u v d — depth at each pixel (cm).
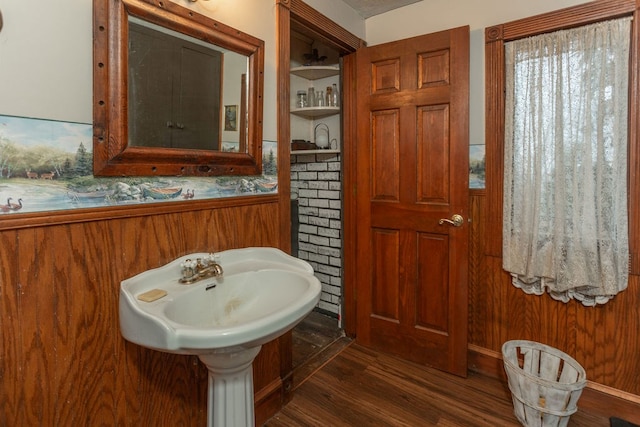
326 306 277
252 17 147
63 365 96
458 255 192
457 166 189
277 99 162
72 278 96
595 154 157
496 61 183
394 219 212
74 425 99
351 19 217
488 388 186
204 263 123
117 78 101
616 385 163
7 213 84
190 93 123
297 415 167
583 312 169
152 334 89
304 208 282
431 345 205
